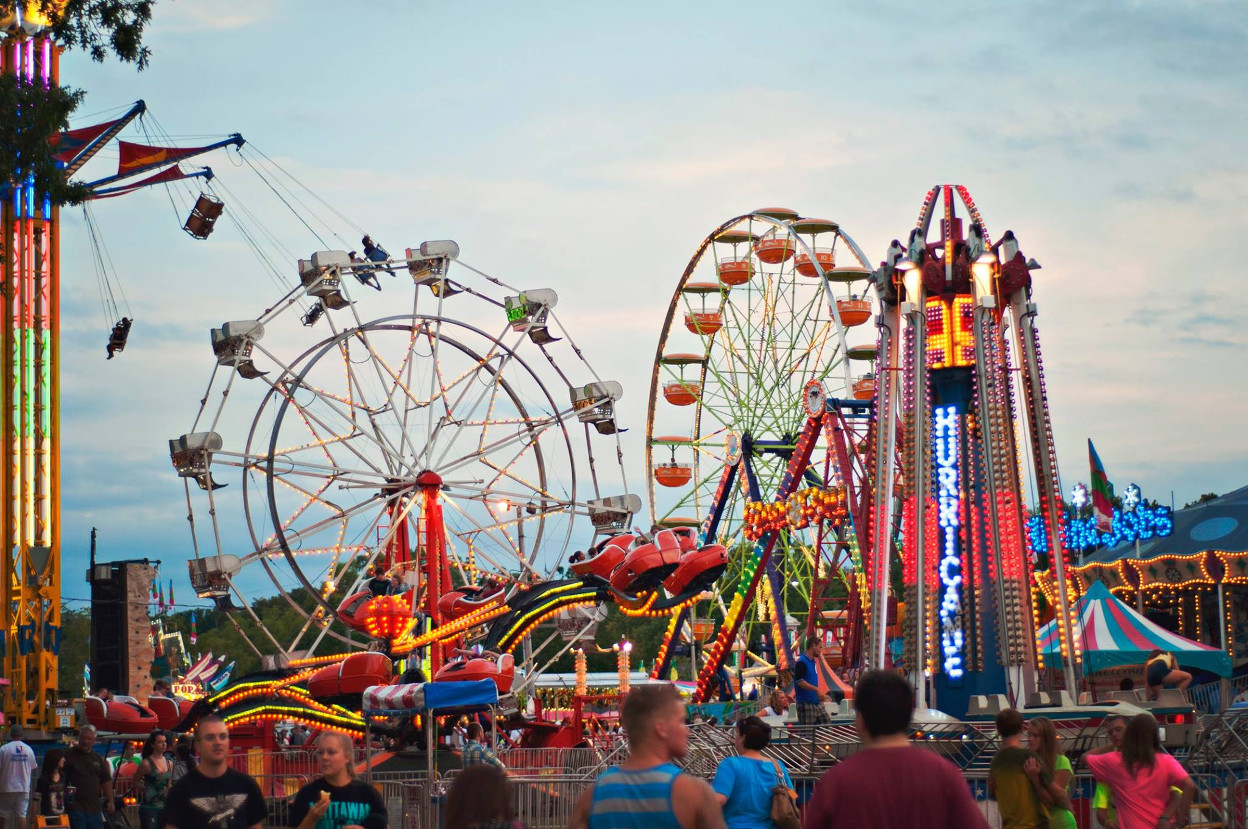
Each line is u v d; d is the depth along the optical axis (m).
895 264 31.50
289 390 45.22
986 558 29.84
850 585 49.66
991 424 30.12
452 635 42.03
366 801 11.17
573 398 51.03
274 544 44.88
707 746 23.48
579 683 43.19
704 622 61.06
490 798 8.23
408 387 47.59
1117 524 50.00
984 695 27.81
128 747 35.16
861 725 8.12
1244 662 48.81
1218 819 20.20
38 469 46.50
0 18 30.06
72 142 46.88
